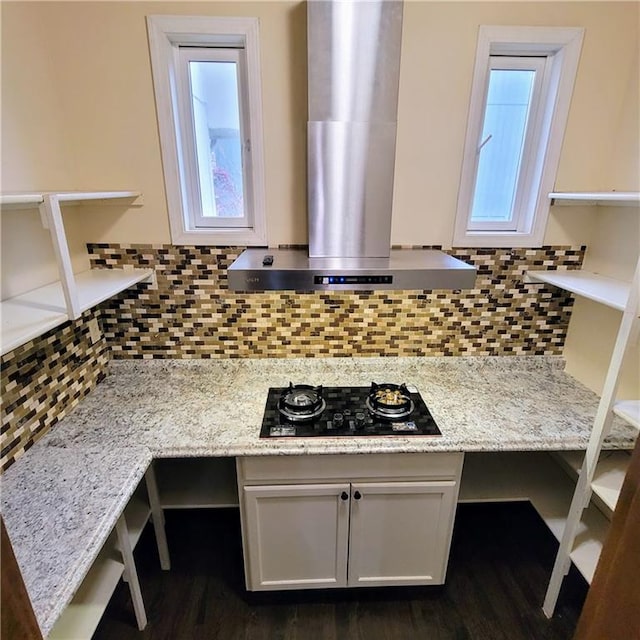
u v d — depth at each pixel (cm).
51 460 135
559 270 192
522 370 204
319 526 158
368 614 165
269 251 175
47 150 154
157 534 178
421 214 182
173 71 164
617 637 96
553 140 173
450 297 193
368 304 192
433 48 161
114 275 174
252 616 164
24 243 142
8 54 134
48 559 101
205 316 192
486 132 182
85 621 124
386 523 158
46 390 148
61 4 151
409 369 202
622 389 167
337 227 154
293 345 198
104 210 176
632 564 92
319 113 142
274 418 159
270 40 158
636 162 162
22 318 119
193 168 181
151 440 146
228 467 204
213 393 179
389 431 151
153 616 163
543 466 203
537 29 159
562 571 156
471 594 173
